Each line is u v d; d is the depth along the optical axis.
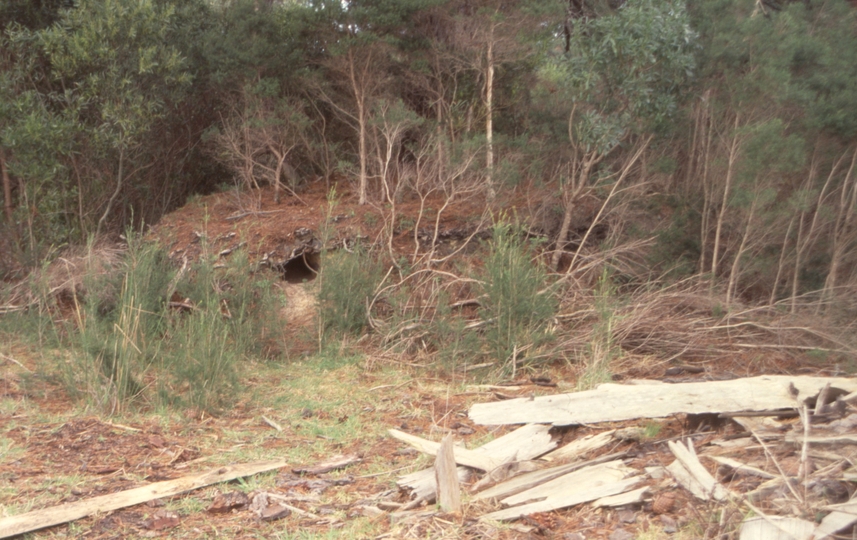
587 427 6.13
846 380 6.04
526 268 9.24
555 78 12.72
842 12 11.70
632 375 8.38
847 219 10.19
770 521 3.71
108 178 12.50
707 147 11.30
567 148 12.27
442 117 12.94
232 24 12.95
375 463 5.82
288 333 9.89
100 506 4.89
